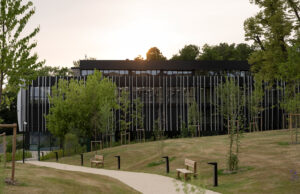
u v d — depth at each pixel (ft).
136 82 181.68
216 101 179.01
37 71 48.57
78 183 39.78
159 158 77.56
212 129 177.78
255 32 111.96
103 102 126.31
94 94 126.72
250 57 114.73
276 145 69.67
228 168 54.39
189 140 104.83
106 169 74.79
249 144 75.77
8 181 33.09
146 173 63.26
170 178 54.80
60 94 130.82
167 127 180.14
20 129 184.44
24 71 45.29
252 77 178.50
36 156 141.08
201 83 182.29
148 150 92.02
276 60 101.04
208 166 60.29
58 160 108.58
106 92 136.77
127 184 47.67
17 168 46.14
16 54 44.52
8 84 46.16
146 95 181.06
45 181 36.91
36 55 46.50
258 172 48.42
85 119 125.39
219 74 214.07
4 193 28.94
